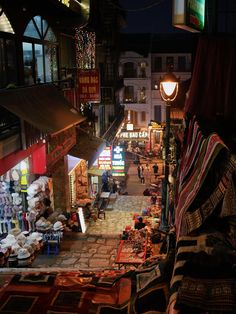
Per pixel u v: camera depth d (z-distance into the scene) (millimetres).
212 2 8836
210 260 2859
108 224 19062
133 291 4164
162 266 3820
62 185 18812
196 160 4664
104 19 32812
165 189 12289
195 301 2650
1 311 4078
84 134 19766
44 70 15617
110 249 15492
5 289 4516
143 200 24109
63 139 16078
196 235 3371
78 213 17312
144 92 57156
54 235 14992
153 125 37094
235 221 3375
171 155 15617
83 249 15484
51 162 14766
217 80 7414
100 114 29969
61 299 4262
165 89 11555
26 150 12266
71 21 16703
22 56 12859
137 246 12531
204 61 7539
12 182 14266
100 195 24359
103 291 4414
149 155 45219
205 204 3607
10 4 11852
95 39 26078
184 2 6934
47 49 16109
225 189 3457
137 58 56438
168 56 56844
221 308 2590
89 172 23062
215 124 6383
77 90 19625
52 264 14211
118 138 44969
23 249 12562
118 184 31484
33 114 10727
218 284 2705
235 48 7332
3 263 11984
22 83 12828
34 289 4512
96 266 13945
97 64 29250
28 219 14562
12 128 10867
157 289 3652
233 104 7281
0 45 11297
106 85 31469
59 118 12086
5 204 14047
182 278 2846
